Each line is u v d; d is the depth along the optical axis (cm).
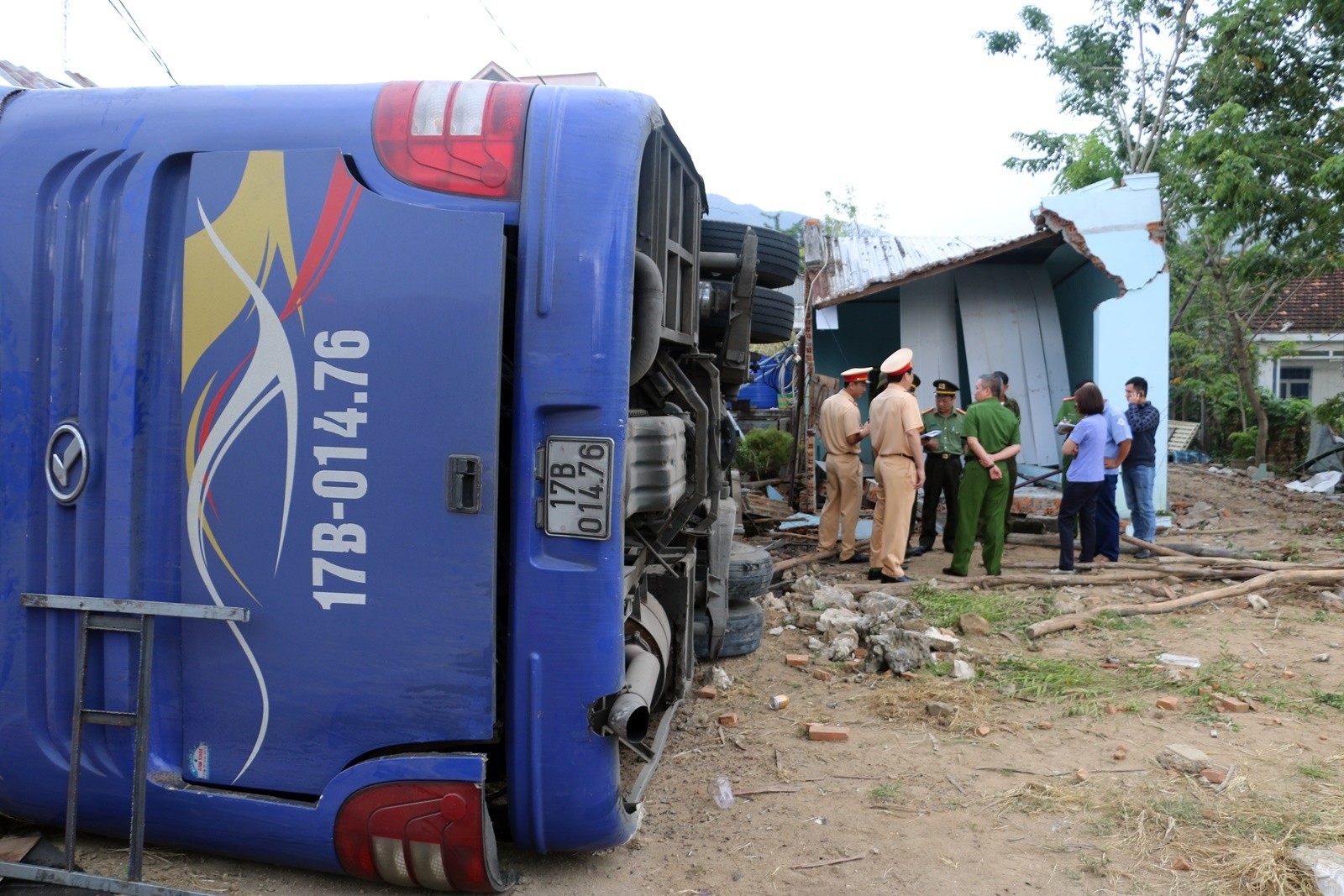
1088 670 573
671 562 463
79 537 298
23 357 303
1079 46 2186
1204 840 359
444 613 285
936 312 1338
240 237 289
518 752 294
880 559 827
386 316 283
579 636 288
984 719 493
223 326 290
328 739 294
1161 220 1155
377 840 292
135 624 293
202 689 299
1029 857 349
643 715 310
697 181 474
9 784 317
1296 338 2580
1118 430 892
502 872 319
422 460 283
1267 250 1568
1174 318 2266
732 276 559
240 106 298
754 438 1585
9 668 308
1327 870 322
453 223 280
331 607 290
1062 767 432
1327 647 619
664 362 433
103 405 298
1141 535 985
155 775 301
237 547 293
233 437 292
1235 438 2117
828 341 1562
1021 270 1339
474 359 280
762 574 612
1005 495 840
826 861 345
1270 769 426
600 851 345
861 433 905
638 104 300
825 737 466
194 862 322
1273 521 1189
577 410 284
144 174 296
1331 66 1438
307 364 287
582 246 281
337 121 292
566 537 287
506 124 287
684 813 384
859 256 1325
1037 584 804
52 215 304
